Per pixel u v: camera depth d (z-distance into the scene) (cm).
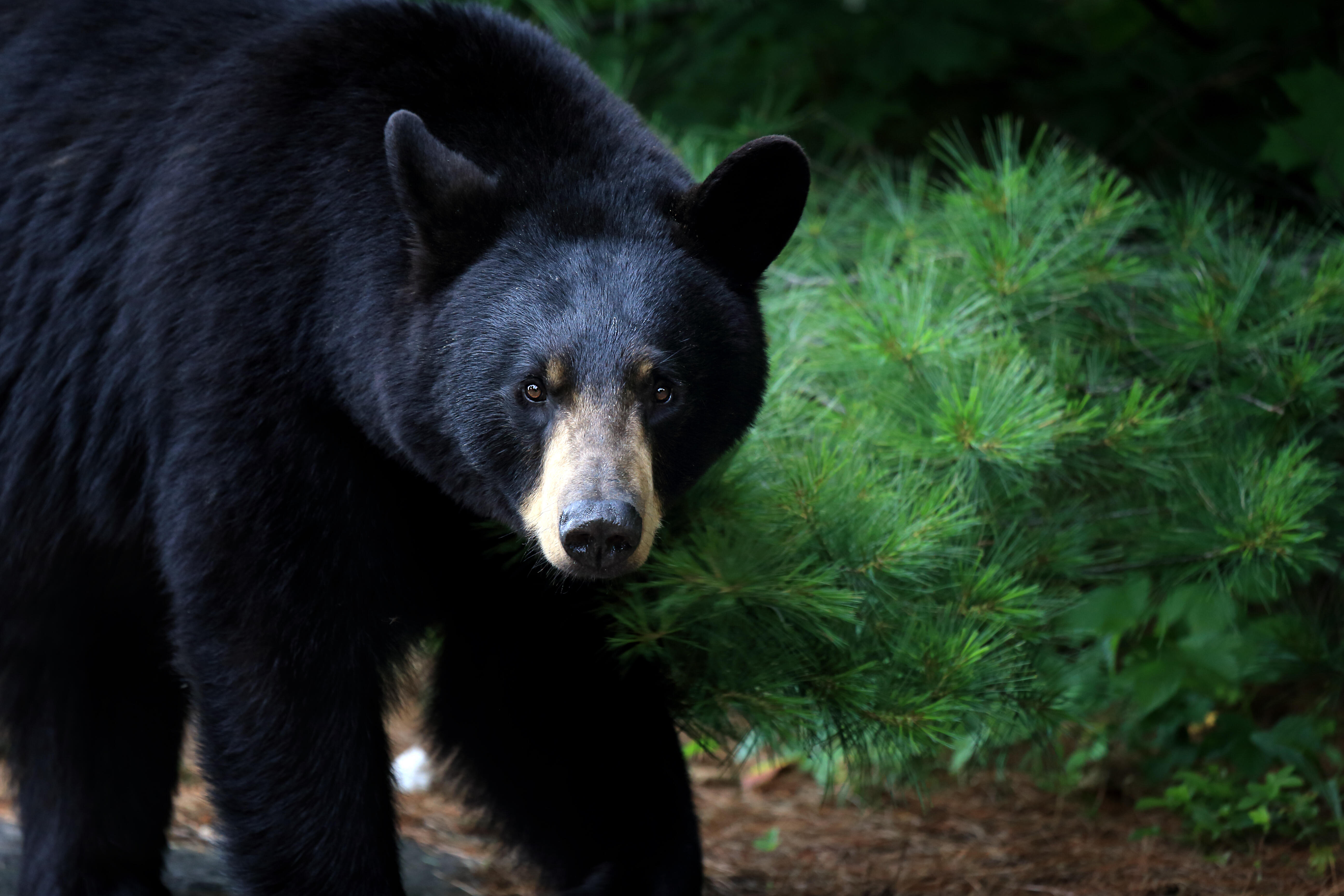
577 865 663
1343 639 852
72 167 607
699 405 536
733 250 561
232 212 548
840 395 718
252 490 532
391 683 602
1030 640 668
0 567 641
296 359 538
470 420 528
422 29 581
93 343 595
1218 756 841
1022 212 769
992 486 700
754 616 619
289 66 569
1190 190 941
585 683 638
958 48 1230
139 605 654
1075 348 788
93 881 664
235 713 541
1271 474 703
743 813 877
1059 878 748
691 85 1244
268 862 548
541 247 534
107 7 620
